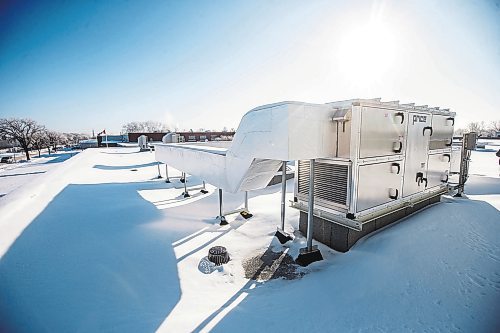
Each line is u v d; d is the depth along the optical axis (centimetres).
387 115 440
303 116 368
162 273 395
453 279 296
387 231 445
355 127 395
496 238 384
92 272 386
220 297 333
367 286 312
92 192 942
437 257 340
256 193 973
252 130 439
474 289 277
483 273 302
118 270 396
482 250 351
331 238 465
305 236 522
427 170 552
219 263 421
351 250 423
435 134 563
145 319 286
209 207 781
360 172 409
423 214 507
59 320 284
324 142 403
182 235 553
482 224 432
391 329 240
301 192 526
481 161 1456
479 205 529
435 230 416
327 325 257
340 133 415
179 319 284
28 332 264
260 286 359
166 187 1080
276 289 349
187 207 782
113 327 273
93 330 268
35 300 318
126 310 304
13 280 358
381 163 441
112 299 325
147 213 704
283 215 520
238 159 499
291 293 329
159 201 852
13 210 652
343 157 417
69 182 1111
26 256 426
